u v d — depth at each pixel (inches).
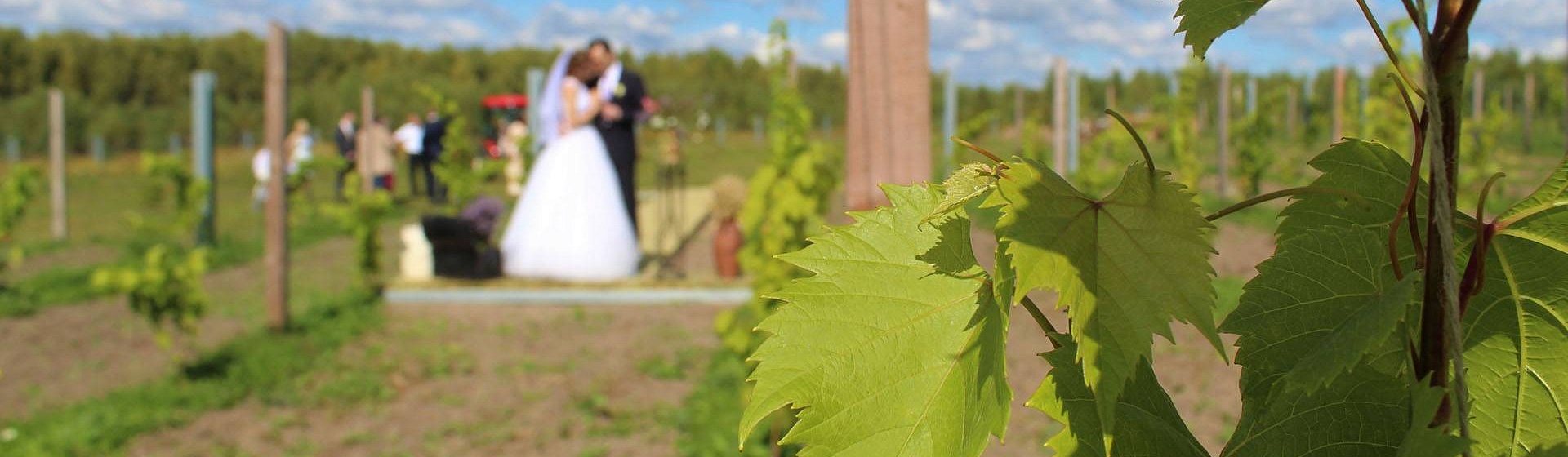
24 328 319.0
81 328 320.2
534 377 259.6
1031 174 19.4
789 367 22.6
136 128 1839.3
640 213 569.3
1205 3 21.4
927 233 24.1
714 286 343.9
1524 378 23.7
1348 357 18.9
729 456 188.4
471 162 427.8
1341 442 22.4
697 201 639.8
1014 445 187.2
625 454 202.2
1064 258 18.7
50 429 215.0
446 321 317.7
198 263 261.7
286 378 258.1
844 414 22.3
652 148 695.1
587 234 351.9
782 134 225.6
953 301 23.4
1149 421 23.1
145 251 479.5
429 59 2415.1
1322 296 22.5
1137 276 18.7
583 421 223.9
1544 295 23.2
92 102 2033.7
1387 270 23.6
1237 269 350.6
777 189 209.9
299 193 751.1
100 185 1051.3
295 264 458.0
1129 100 1530.5
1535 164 751.7
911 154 80.0
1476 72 810.2
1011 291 19.5
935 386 22.7
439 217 350.3
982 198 19.4
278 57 299.4
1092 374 18.0
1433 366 21.3
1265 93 567.2
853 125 81.3
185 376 256.5
